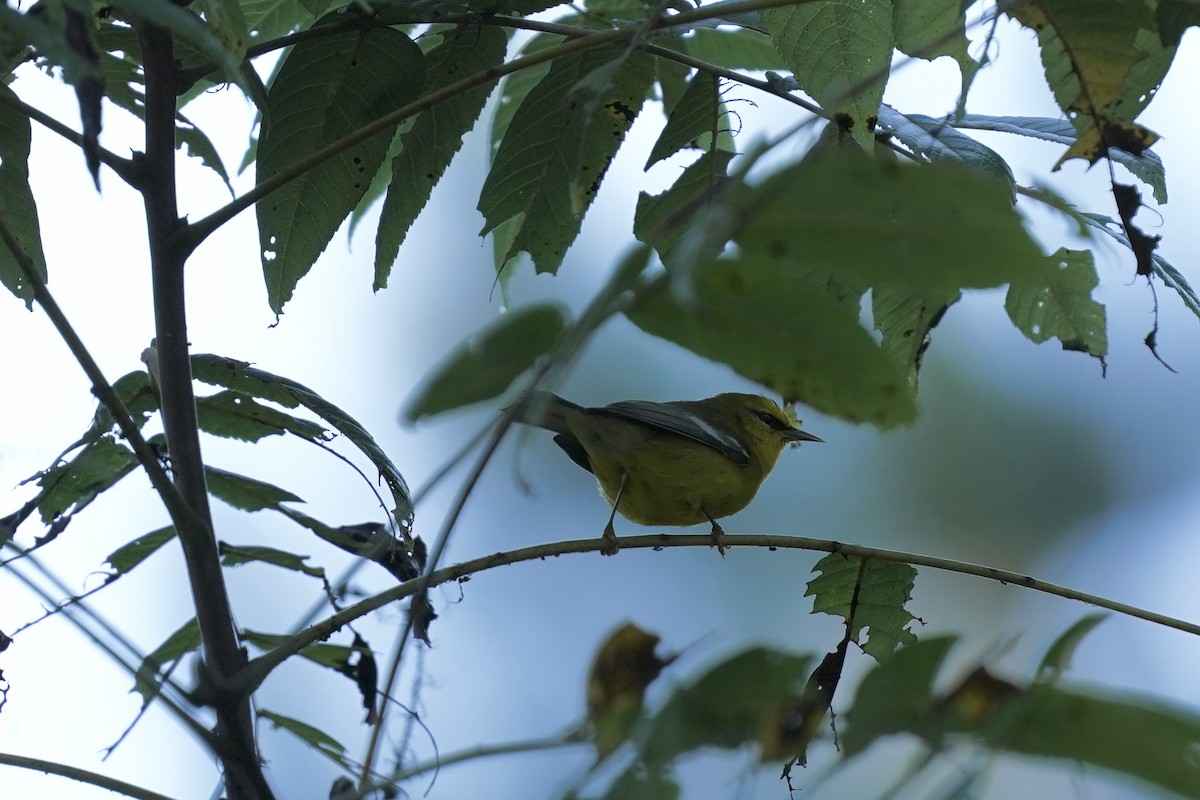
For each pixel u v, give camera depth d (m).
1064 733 2.49
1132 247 5.62
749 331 3.07
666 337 3.09
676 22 5.15
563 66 6.92
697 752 2.83
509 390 2.98
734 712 2.87
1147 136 5.39
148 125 5.52
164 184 5.51
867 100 5.80
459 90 5.32
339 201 6.64
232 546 6.73
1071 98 5.45
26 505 6.33
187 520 5.14
